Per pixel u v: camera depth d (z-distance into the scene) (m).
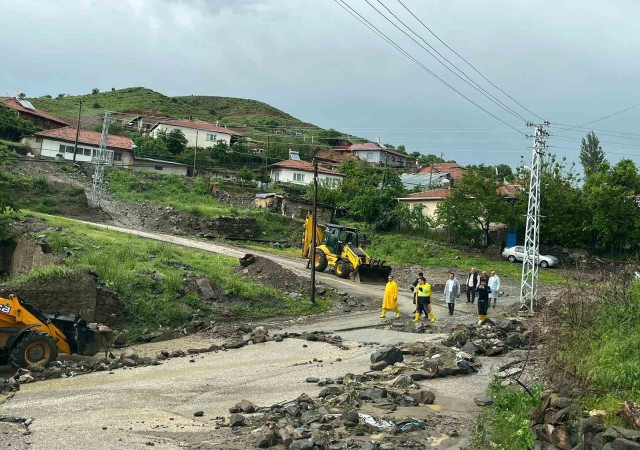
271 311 29.52
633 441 7.71
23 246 33.72
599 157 86.25
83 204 53.38
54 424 12.34
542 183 54.56
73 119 121.38
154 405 14.14
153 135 96.00
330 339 23.50
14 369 18.30
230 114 173.00
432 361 16.66
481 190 55.25
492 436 10.86
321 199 67.25
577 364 10.35
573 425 9.00
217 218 53.47
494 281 33.12
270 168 87.12
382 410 12.98
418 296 27.58
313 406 13.40
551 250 54.38
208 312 27.92
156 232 50.62
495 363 18.14
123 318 25.34
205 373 17.91
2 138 73.81
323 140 124.38
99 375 17.69
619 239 52.53
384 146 122.00
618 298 11.95
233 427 12.16
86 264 28.05
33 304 23.62
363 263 38.09
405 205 62.22
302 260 45.09
